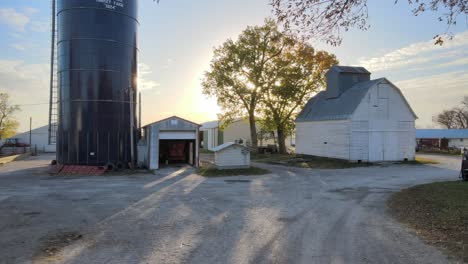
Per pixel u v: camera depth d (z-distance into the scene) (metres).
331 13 8.26
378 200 11.70
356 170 21.95
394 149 26.41
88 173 21.80
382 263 5.77
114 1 24.06
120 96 24.17
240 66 36.50
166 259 6.07
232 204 11.38
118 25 24.22
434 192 11.69
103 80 23.56
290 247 6.71
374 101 25.88
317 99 33.50
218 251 6.50
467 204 9.33
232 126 47.12
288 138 52.47
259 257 6.14
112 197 13.02
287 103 37.16
